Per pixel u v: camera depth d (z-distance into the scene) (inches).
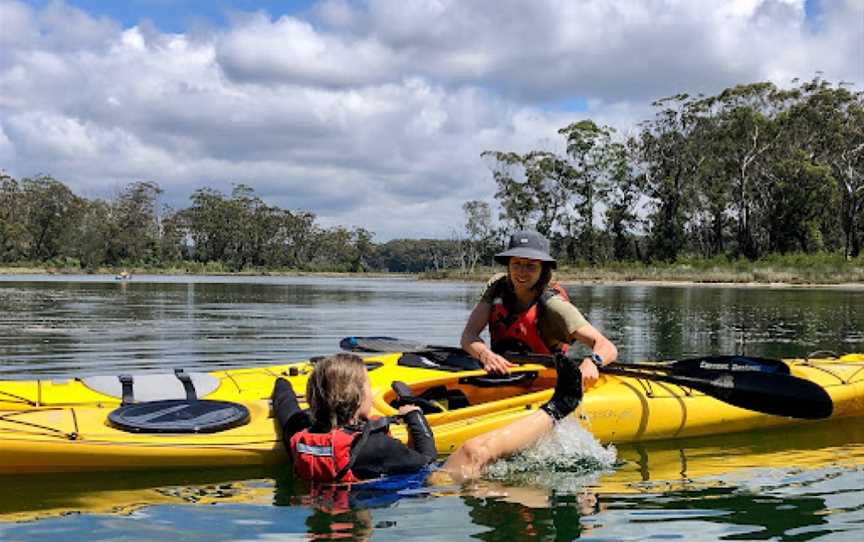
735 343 394.6
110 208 3181.6
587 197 2217.0
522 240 180.2
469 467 139.3
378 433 133.0
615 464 155.9
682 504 128.4
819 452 169.6
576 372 150.9
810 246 2021.4
